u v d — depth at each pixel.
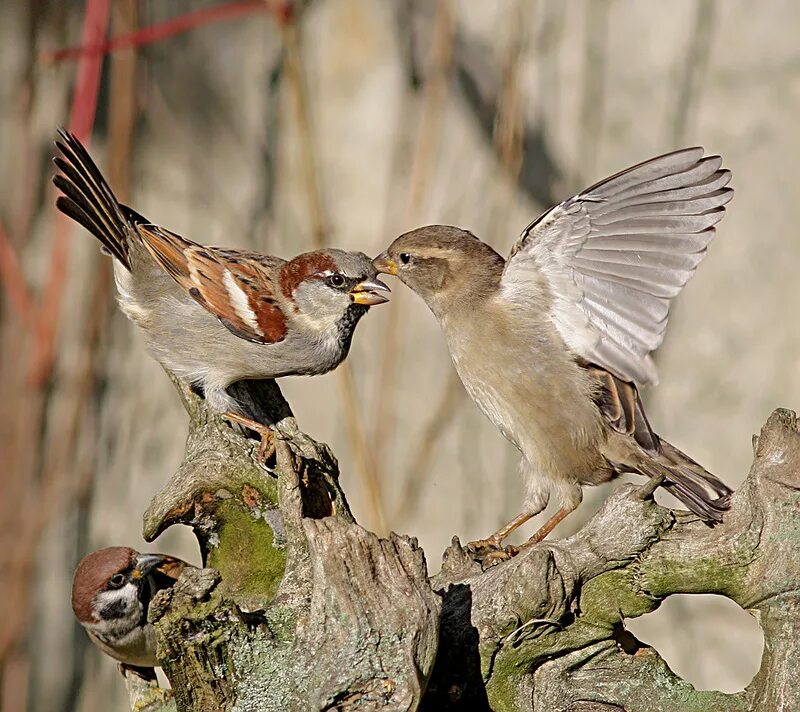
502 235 12.98
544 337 8.12
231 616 5.98
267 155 13.60
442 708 6.55
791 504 6.32
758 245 13.06
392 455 13.32
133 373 13.59
